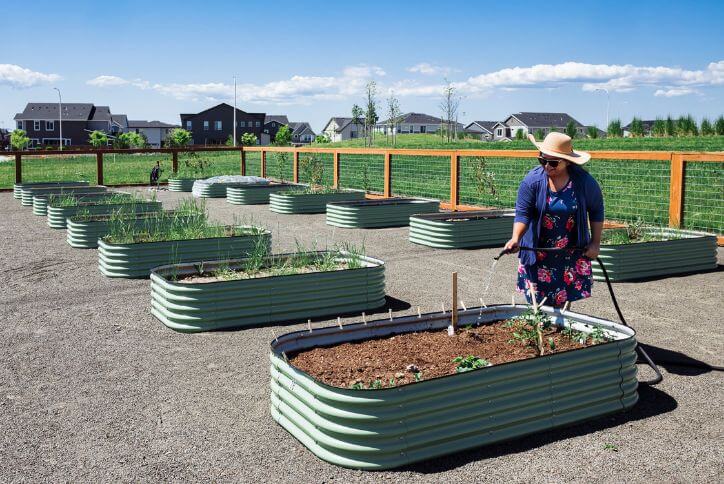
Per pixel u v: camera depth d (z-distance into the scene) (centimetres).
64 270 910
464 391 380
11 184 2761
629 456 377
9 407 451
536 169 504
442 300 729
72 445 396
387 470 364
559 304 512
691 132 5409
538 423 404
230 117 12812
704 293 758
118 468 369
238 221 1409
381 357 448
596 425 418
